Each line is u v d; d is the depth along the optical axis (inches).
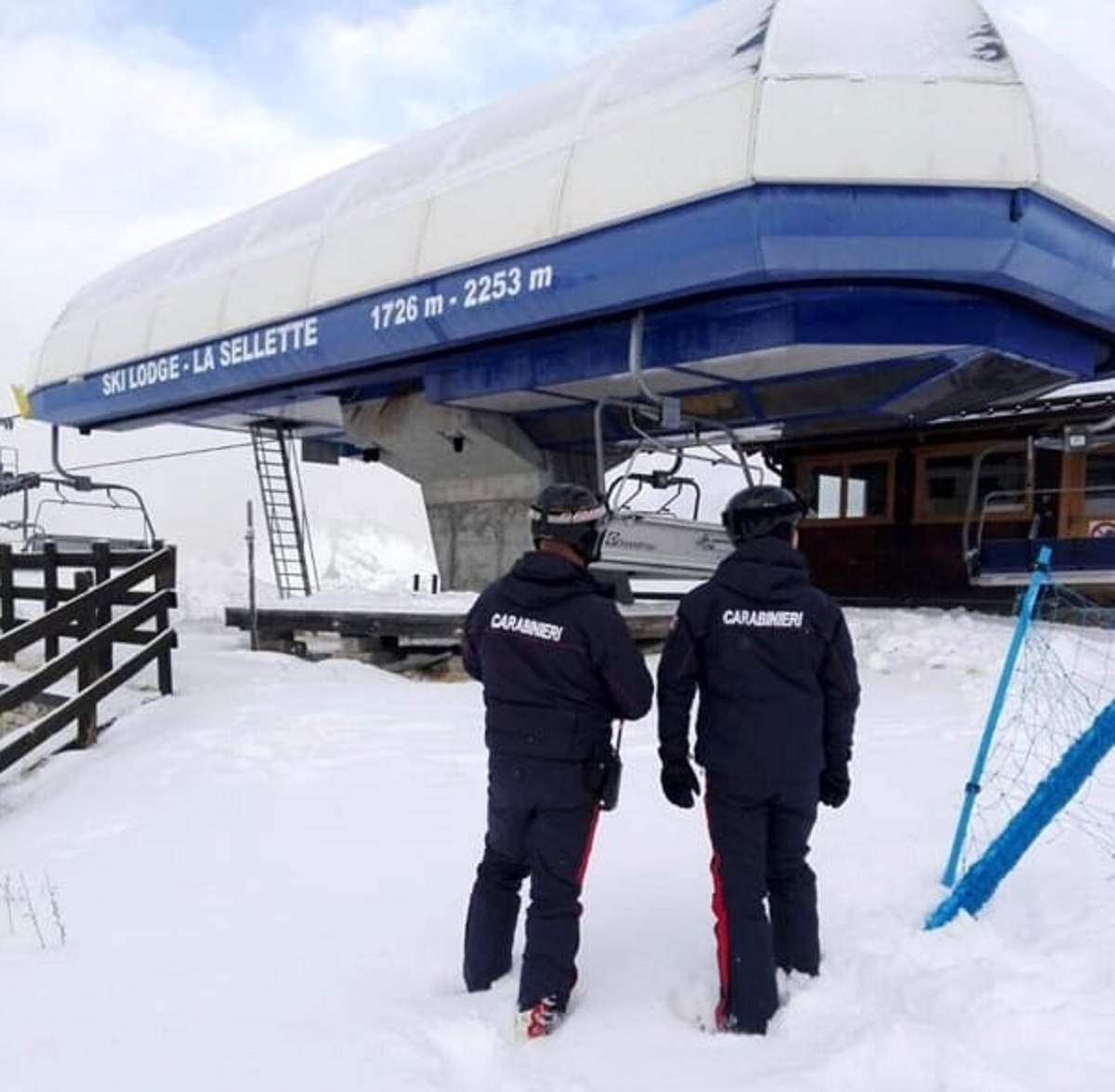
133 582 366.3
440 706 353.4
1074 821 196.7
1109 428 525.0
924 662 421.4
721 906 134.2
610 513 425.4
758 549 137.3
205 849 220.2
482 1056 128.0
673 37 359.3
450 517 584.4
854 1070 117.6
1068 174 312.8
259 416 686.5
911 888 168.6
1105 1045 118.1
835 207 305.1
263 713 344.8
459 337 406.9
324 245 459.5
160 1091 121.5
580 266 355.3
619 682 135.6
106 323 593.9
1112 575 514.0
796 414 463.2
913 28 315.3
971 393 431.8
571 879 137.1
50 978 157.6
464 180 403.2
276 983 151.3
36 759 325.7
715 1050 126.2
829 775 141.2
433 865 198.4
